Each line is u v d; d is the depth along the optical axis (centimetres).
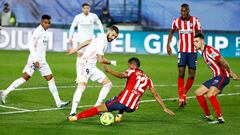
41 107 3453
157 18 7738
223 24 7738
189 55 3784
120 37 7256
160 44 7250
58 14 7750
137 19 7762
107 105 2883
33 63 3434
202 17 7738
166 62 6488
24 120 3012
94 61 3162
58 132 2717
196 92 3088
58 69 5559
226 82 3034
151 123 3022
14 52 7100
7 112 3259
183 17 3791
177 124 3012
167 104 3719
